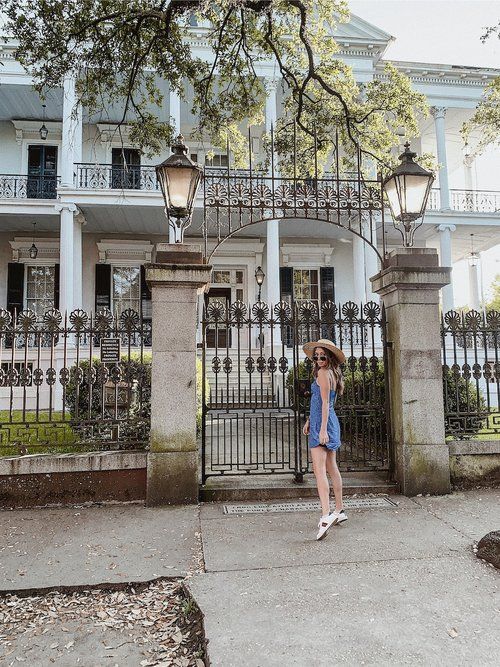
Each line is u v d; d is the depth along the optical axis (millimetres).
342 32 15711
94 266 16891
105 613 3018
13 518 4637
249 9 8227
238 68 9008
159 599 3172
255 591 3098
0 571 3490
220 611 2850
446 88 16578
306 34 9352
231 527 4336
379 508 4848
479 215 16422
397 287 5453
